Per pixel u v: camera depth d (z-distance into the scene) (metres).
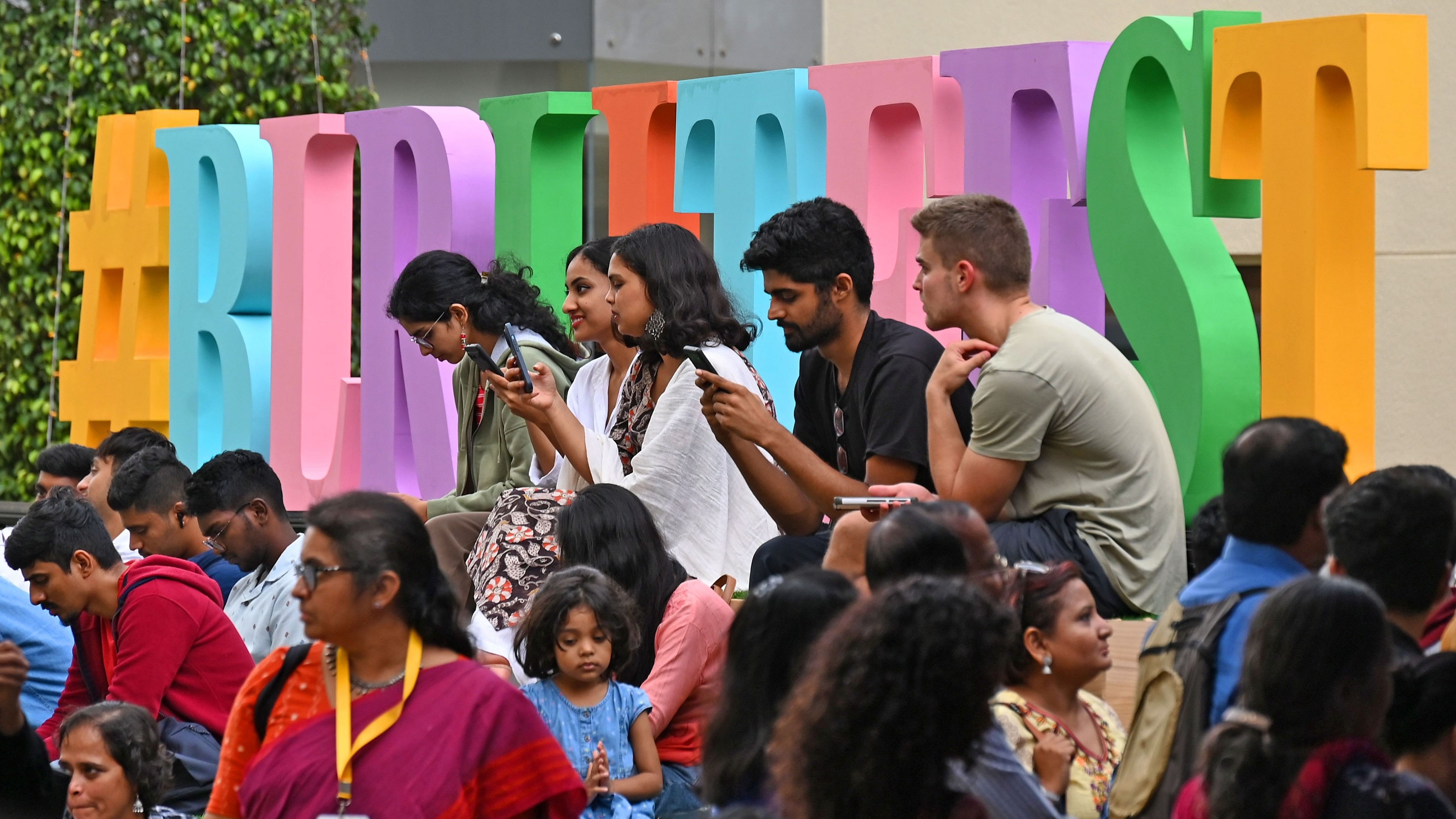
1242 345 15.91
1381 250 24.31
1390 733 8.66
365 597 9.49
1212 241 16.38
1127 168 16.58
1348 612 7.68
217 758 14.42
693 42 34.25
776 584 9.52
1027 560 13.34
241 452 16.44
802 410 16.27
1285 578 9.68
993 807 8.52
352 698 9.61
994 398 13.48
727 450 15.21
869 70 19.03
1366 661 7.68
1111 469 13.59
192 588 14.78
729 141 20.27
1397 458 24.19
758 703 9.34
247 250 24.52
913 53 28.55
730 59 34.62
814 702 7.38
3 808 14.13
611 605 13.40
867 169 19.09
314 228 23.83
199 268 25.27
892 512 10.53
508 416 17.91
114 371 26.67
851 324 15.23
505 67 34.25
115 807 13.06
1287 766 7.70
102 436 27.50
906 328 15.14
